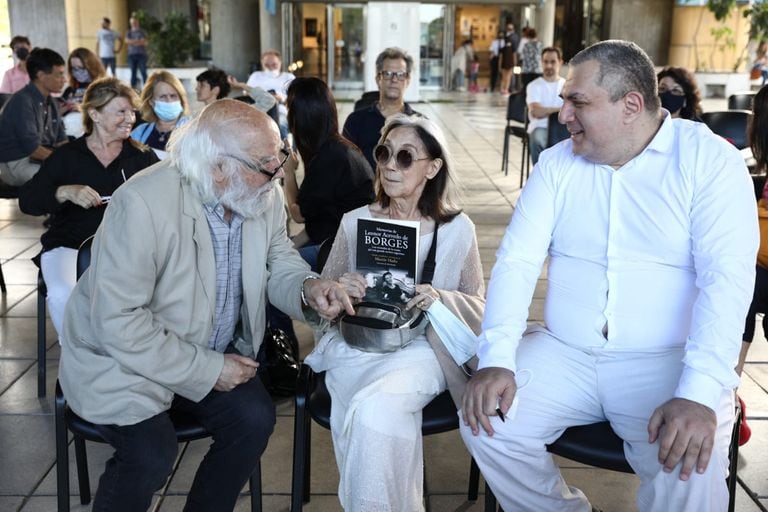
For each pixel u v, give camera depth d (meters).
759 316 4.23
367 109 4.99
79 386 2.11
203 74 6.20
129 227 2.04
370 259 2.36
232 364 2.18
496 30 26.89
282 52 20.14
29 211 3.37
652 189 2.07
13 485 2.74
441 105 17.23
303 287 2.33
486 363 2.13
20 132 5.19
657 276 2.11
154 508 2.61
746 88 18.28
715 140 2.05
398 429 2.16
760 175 3.05
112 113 3.33
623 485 2.77
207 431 2.23
